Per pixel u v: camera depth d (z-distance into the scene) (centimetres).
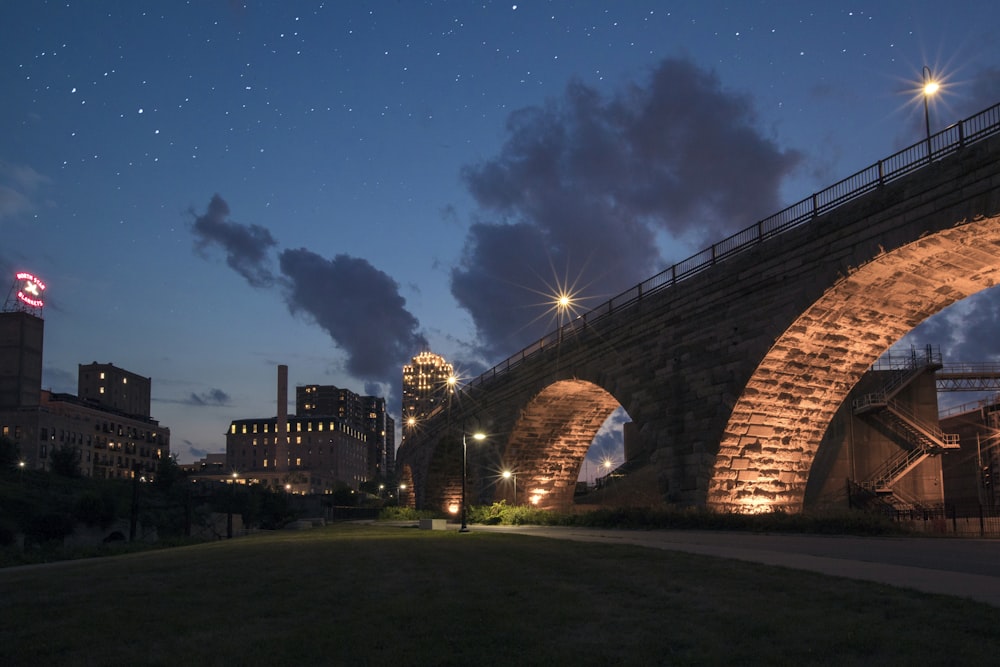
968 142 2622
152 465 15038
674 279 4059
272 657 859
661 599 1222
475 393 6975
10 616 1195
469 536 3456
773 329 3316
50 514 6500
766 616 1027
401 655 857
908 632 898
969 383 6272
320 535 4206
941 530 3141
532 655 844
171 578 1744
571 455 6538
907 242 2756
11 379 12369
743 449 3628
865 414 4950
